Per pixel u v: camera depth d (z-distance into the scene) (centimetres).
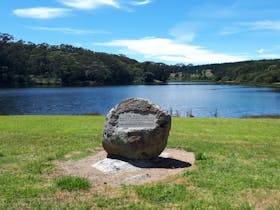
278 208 873
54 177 1114
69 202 901
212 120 2773
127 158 1266
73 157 1382
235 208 866
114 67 19338
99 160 1320
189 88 15175
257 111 6425
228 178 1087
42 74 16700
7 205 875
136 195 951
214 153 1480
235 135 2072
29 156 1391
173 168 1230
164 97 9731
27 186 1017
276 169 1214
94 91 12050
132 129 1252
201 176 1108
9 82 15262
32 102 7988
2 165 1256
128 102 1299
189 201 908
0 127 2222
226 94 11012
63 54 18262
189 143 1703
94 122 2536
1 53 15250
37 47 18612
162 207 871
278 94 10944
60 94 10400
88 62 18362
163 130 1265
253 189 994
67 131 2083
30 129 2152
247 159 1379
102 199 920
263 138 1975
